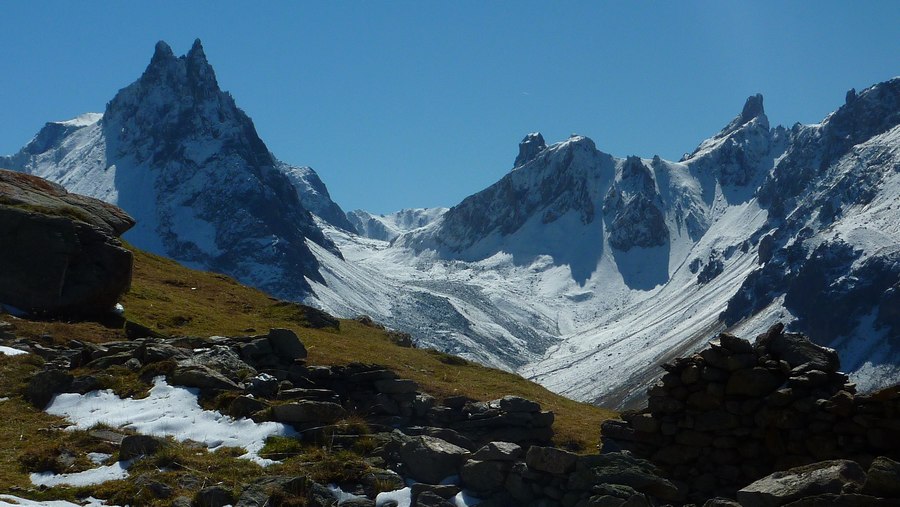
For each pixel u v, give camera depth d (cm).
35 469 2636
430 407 3161
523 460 2539
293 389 3172
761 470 2539
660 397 2750
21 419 3003
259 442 2819
